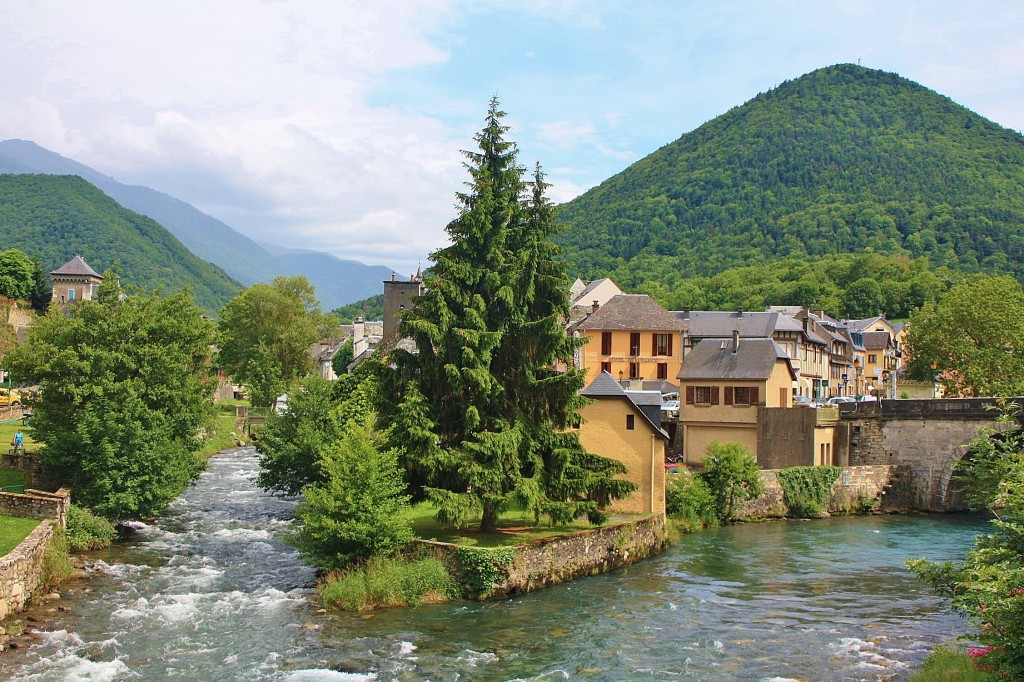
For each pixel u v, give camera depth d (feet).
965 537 142.82
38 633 78.28
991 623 50.31
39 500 105.40
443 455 100.63
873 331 408.26
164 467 121.70
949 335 224.94
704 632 85.76
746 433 188.34
